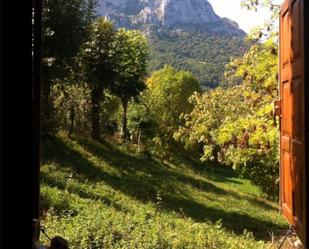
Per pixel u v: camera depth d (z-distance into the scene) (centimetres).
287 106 455
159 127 3077
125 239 687
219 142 1120
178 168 2719
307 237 355
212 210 1578
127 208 1129
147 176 1906
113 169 1786
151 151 2869
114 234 701
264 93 1047
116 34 2294
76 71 1867
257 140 1002
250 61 1042
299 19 372
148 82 3456
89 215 807
